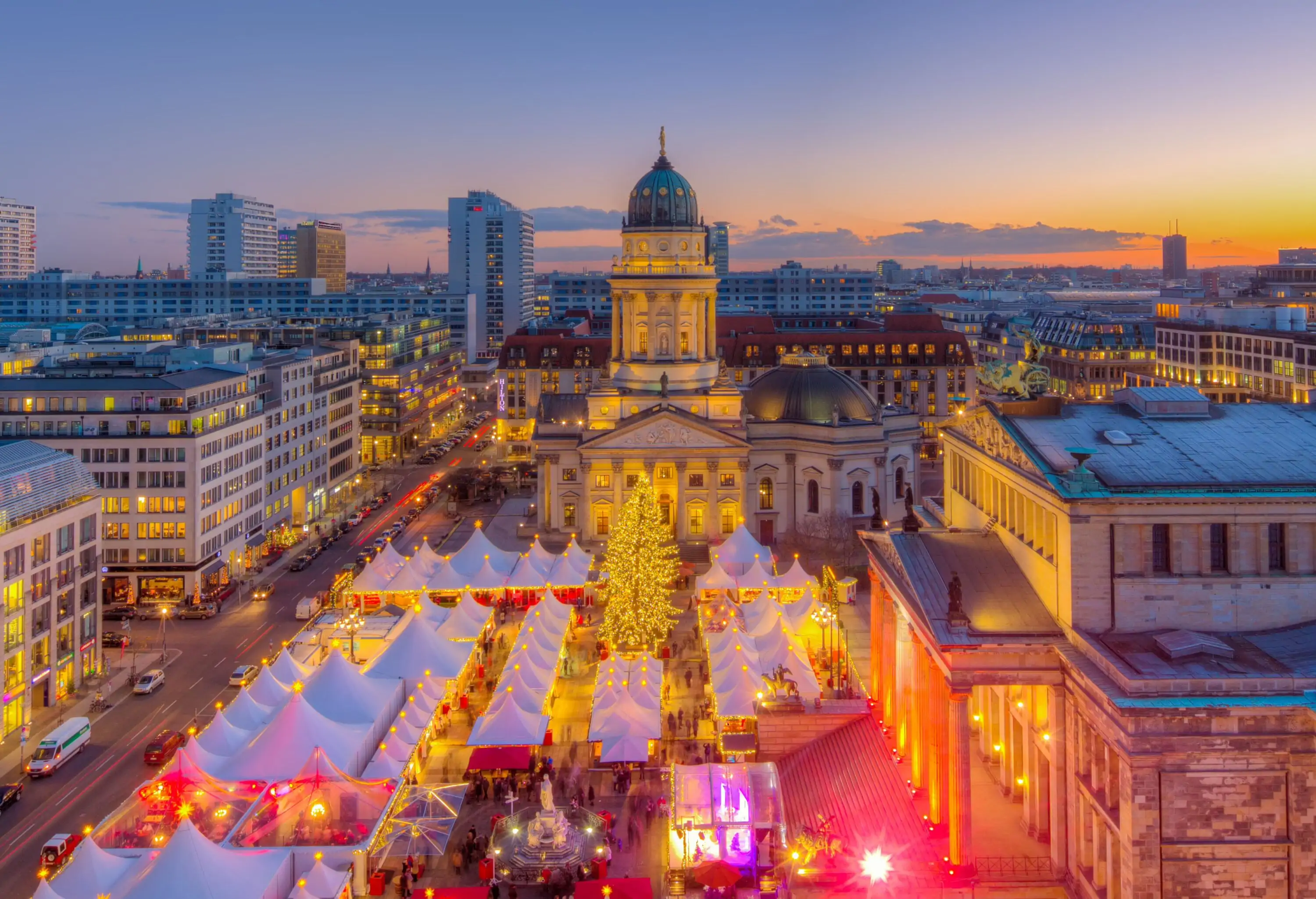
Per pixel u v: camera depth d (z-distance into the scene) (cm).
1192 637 7069
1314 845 6291
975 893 7138
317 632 13638
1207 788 6316
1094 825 6888
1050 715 7406
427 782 9656
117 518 15525
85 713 11356
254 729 9419
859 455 18475
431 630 11412
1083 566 7338
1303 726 6291
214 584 16225
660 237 19888
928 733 8062
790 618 12825
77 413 15525
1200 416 8638
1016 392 8850
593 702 10538
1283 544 7406
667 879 8038
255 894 6775
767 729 10162
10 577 10750
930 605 7881
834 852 7706
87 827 8025
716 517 18612
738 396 19125
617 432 18512
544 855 7994
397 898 7831
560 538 19075
